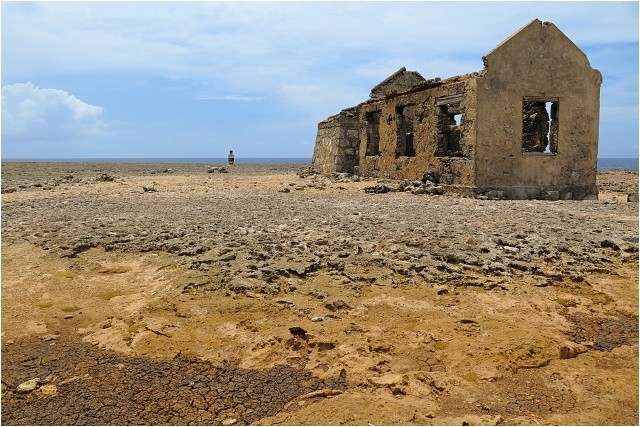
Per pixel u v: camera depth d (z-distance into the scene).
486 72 18.12
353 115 29.97
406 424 3.91
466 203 16.09
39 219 11.92
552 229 10.45
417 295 6.52
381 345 5.19
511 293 6.66
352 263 7.71
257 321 5.78
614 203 16.59
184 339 5.38
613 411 4.12
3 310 6.19
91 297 6.62
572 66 19.14
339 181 26.23
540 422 3.96
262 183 25.22
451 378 4.60
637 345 5.35
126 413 4.14
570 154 19.28
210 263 7.73
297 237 9.44
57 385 4.55
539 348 5.12
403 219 11.83
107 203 15.70
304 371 4.85
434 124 20.78
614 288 6.88
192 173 35.47
